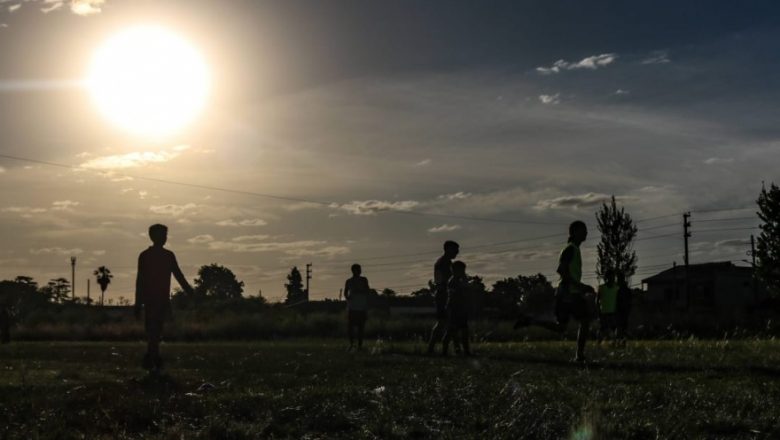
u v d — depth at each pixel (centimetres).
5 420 782
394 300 9594
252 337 4272
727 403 816
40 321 5619
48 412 802
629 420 720
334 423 747
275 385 1049
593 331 3062
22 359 1717
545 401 833
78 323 5112
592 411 725
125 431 729
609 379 1047
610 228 6156
